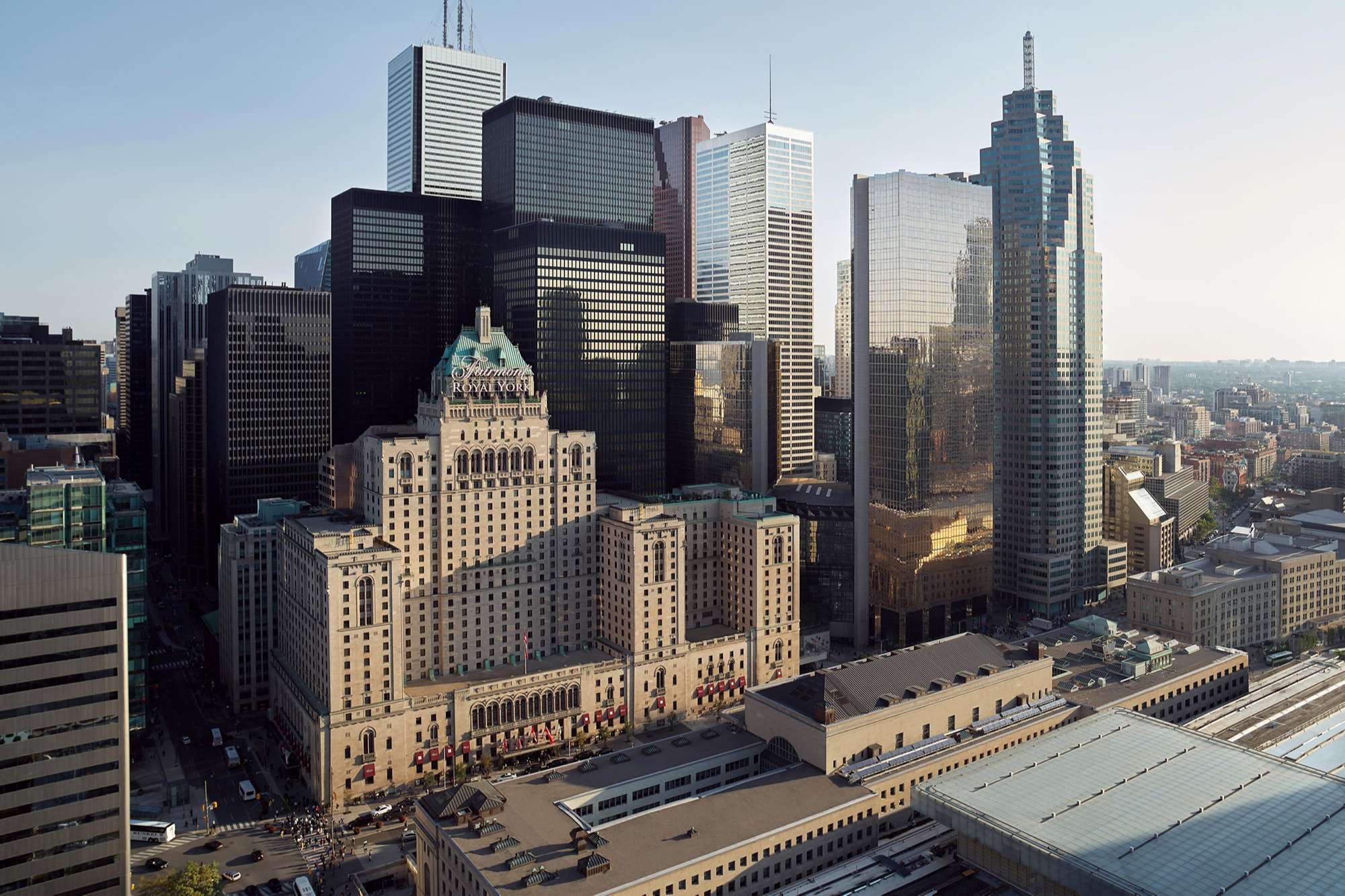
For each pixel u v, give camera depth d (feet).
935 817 578.66
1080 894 490.90
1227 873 486.38
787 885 606.14
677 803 638.53
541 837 592.60
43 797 494.59
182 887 571.28
